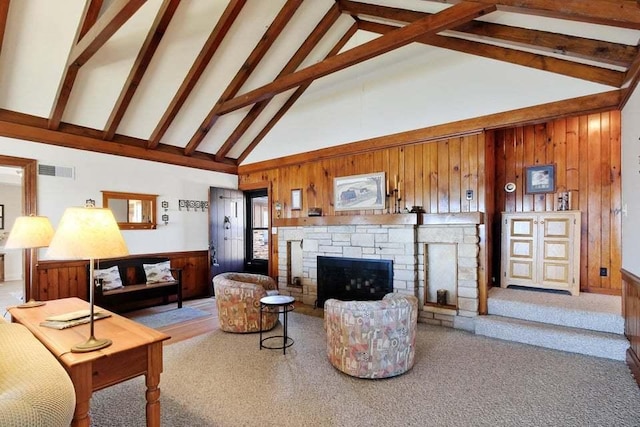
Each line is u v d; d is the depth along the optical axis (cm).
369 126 493
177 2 354
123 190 524
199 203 627
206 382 277
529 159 473
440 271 438
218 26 401
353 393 257
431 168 441
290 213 604
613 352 310
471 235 401
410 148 460
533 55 358
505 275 476
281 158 608
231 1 380
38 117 437
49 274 449
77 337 193
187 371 298
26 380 121
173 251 586
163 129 518
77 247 173
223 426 217
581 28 288
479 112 399
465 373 287
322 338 381
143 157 542
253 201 710
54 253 173
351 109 512
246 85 505
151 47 383
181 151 595
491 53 379
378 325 275
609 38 287
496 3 241
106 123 484
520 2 237
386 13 407
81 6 340
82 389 161
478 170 404
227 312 401
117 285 480
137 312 505
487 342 360
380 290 465
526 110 368
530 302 386
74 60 362
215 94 504
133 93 438
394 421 221
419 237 442
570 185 446
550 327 353
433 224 429
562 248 439
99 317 230
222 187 659
